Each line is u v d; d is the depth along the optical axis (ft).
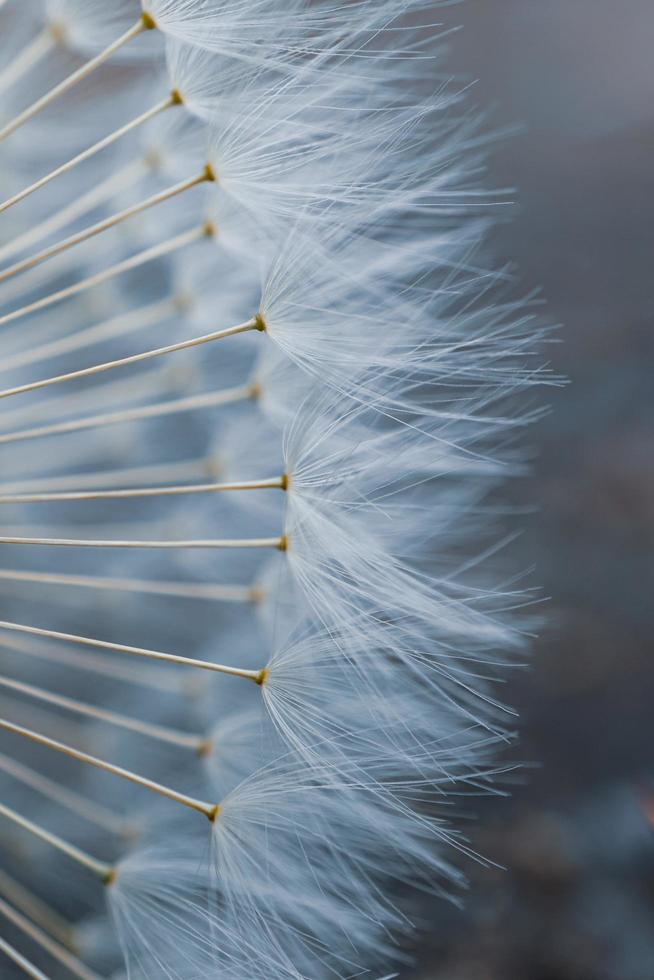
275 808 0.20
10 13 0.24
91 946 0.22
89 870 0.24
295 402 0.22
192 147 0.23
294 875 0.21
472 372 0.21
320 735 0.20
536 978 0.23
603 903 0.23
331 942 0.22
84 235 0.21
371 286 0.21
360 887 0.21
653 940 0.23
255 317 0.21
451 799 0.24
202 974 0.21
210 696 0.24
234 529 0.25
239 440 0.24
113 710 0.25
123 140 0.24
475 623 0.21
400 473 0.21
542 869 0.24
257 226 0.22
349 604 0.21
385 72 0.21
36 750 0.25
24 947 0.23
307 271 0.21
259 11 0.21
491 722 0.25
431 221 0.22
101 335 0.24
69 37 0.23
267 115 0.21
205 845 0.21
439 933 0.23
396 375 0.21
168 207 0.24
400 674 0.22
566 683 0.25
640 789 0.24
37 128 0.24
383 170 0.21
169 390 0.25
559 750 0.25
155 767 0.24
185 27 0.21
